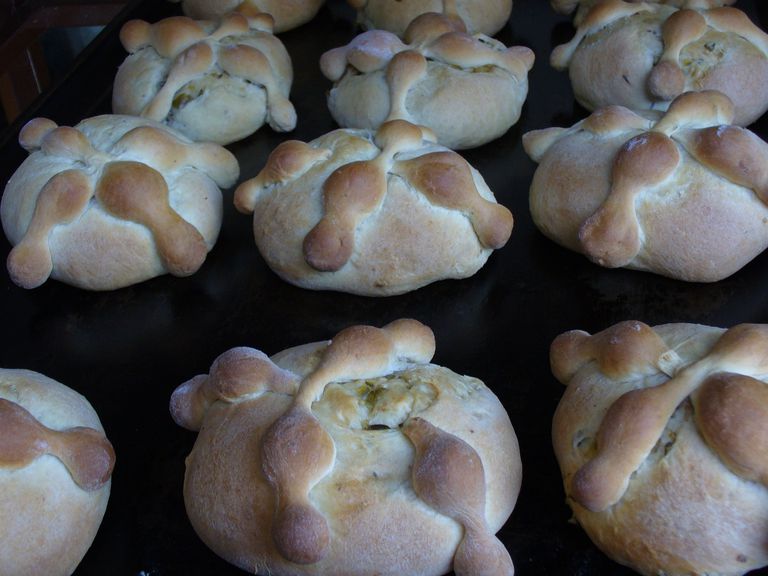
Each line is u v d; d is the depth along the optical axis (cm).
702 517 32
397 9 58
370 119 52
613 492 33
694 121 44
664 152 42
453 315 44
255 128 54
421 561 32
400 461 33
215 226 47
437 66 52
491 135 52
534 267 46
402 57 51
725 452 31
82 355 44
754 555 32
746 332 34
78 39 67
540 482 37
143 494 38
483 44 53
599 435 34
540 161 48
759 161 42
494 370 42
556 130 48
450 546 32
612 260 43
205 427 36
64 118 55
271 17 58
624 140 45
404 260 44
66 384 42
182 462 39
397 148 45
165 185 45
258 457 33
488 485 34
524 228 48
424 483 32
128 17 60
